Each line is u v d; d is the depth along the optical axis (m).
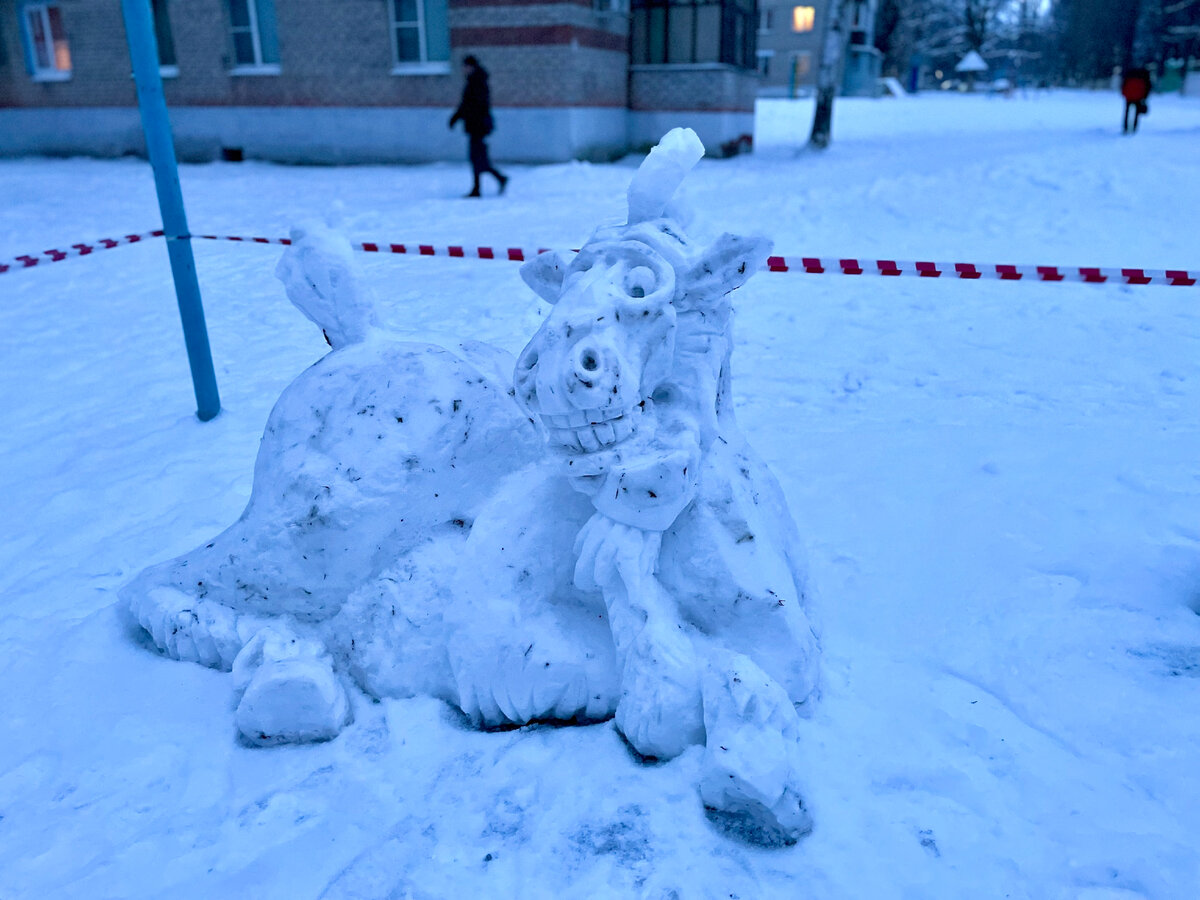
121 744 2.33
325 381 2.50
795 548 2.57
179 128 17.98
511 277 7.37
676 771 2.11
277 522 2.42
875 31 49.72
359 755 2.25
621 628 2.17
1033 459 4.06
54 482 4.17
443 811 2.07
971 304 6.76
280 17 16.61
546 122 15.74
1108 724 2.36
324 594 2.43
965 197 10.50
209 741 2.33
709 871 1.89
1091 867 1.92
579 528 2.32
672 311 2.04
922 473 3.95
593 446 2.03
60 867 1.99
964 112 28.86
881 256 8.16
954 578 3.11
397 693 2.38
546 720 2.32
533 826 2.01
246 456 4.37
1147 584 3.02
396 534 2.41
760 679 2.05
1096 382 5.12
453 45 15.84
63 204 12.03
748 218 10.04
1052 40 60.16
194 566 2.60
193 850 2.01
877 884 1.87
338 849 1.99
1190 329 6.02
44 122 18.84
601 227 2.27
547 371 1.97
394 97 16.53
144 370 5.76
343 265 2.57
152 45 4.22
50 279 8.16
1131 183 10.39
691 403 2.18
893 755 2.22
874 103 35.19
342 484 2.37
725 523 2.21
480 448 2.47
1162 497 3.63
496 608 2.26
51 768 2.27
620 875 1.88
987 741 2.29
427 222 10.20
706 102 17.08
